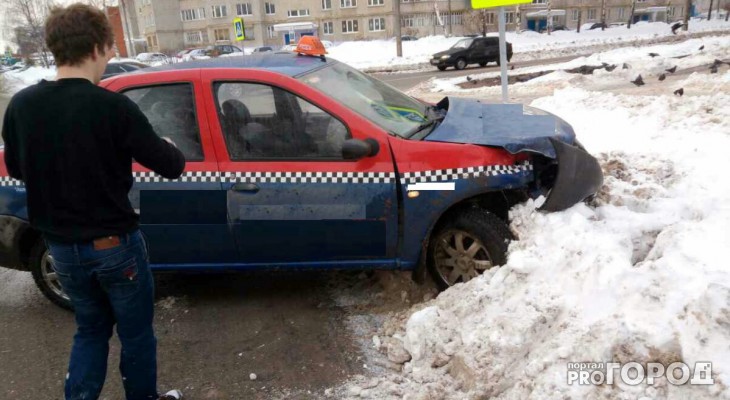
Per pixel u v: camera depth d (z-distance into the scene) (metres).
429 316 3.21
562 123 4.08
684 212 3.91
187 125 3.67
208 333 3.76
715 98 7.52
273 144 3.62
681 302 2.37
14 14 53.84
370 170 3.53
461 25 63.59
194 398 3.11
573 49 35.47
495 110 4.27
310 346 3.52
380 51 40.66
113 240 2.44
